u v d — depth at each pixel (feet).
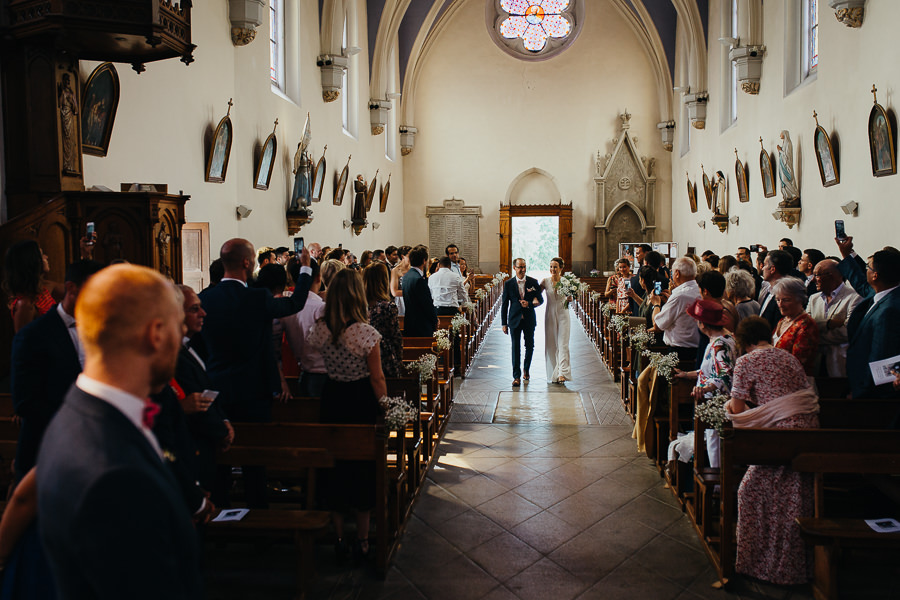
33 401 10.50
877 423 15.88
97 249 21.34
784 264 21.24
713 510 16.90
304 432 13.98
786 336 16.14
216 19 35.22
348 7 65.46
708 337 18.62
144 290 5.28
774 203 49.90
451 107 90.02
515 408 29.35
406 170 90.84
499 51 89.10
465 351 36.83
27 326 10.73
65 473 4.75
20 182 21.29
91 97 24.21
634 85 87.81
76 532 4.59
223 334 14.43
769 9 50.93
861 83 34.86
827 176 39.19
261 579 14.11
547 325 34.73
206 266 33.40
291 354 20.04
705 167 71.61
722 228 63.77
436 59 90.02
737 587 13.74
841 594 13.29
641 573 14.44
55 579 4.79
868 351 15.98
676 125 84.64
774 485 13.76
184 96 31.91
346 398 14.69
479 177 89.97
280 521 12.62
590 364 39.96
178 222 24.07
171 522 4.95
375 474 14.15
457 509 18.08
